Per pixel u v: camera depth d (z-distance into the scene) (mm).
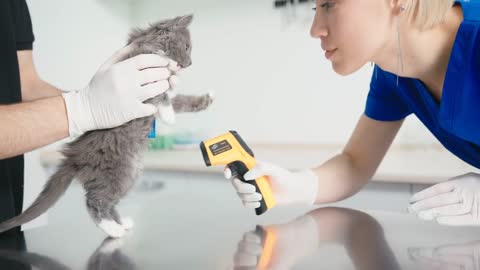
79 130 710
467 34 667
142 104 695
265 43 1957
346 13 663
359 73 1799
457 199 710
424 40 702
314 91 1901
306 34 1870
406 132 1761
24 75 1106
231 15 1998
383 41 696
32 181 1738
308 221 745
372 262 517
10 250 623
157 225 741
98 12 2033
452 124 748
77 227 768
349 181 946
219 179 1613
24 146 681
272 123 2006
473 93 688
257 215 799
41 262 562
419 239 616
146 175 1708
